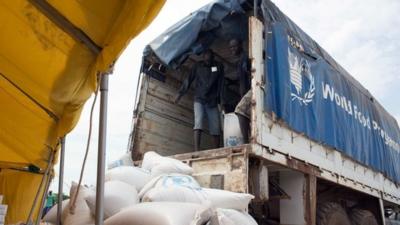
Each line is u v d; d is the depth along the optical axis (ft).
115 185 8.91
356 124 17.97
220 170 10.57
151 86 15.65
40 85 5.55
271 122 11.27
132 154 14.08
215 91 16.24
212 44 16.47
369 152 19.04
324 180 14.07
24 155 8.09
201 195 9.04
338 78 16.98
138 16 3.67
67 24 4.21
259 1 12.44
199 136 15.35
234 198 9.18
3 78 5.69
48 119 6.77
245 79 15.24
